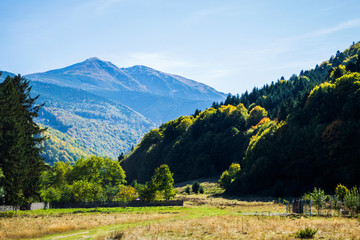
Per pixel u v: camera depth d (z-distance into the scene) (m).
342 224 27.03
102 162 103.12
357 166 92.00
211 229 27.09
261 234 23.70
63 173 98.56
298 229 25.19
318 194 39.09
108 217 44.56
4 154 42.19
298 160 108.81
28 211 60.22
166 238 23.48
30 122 52.56
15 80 52.75
